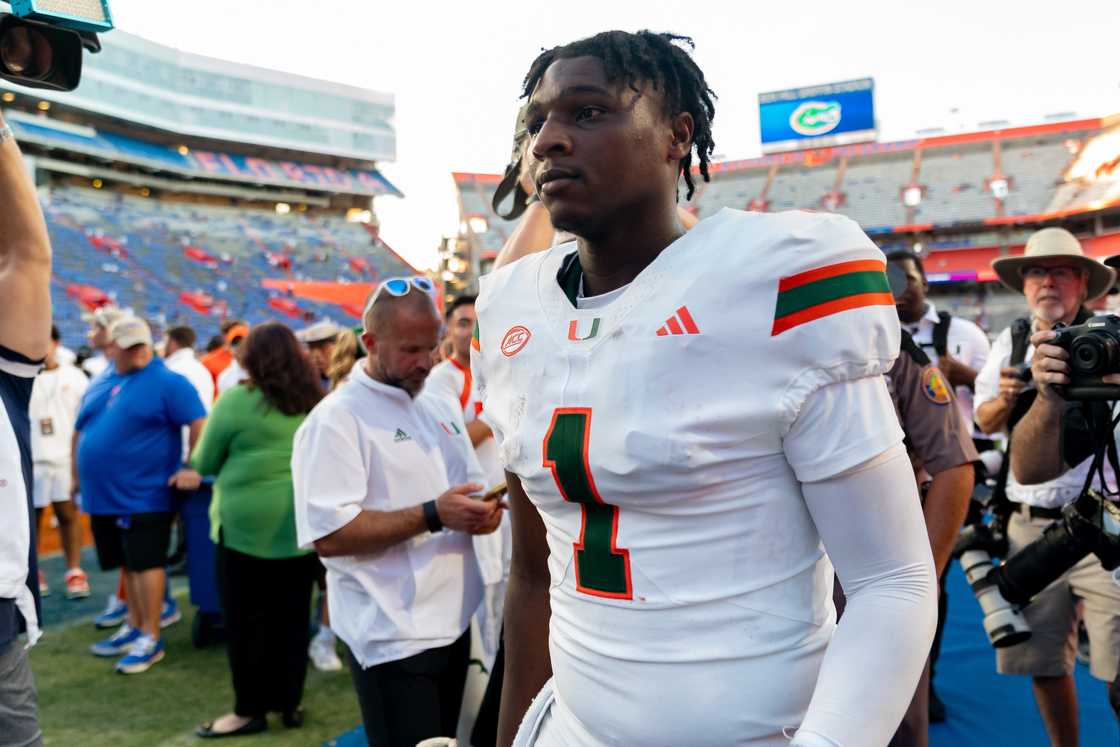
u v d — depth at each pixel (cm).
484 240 3644
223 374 668
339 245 3781
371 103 4569
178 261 3212
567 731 113
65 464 623
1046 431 225
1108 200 3117
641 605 100
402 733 247
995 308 3312
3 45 184
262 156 4347
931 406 230
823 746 85
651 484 95
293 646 382
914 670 90
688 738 97
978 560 271
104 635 529
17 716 179
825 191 3581
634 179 102
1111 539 214
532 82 111
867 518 93
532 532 136
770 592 97
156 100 3925
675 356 94
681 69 107
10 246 188
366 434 259
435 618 253
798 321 92
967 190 3428
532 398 107
